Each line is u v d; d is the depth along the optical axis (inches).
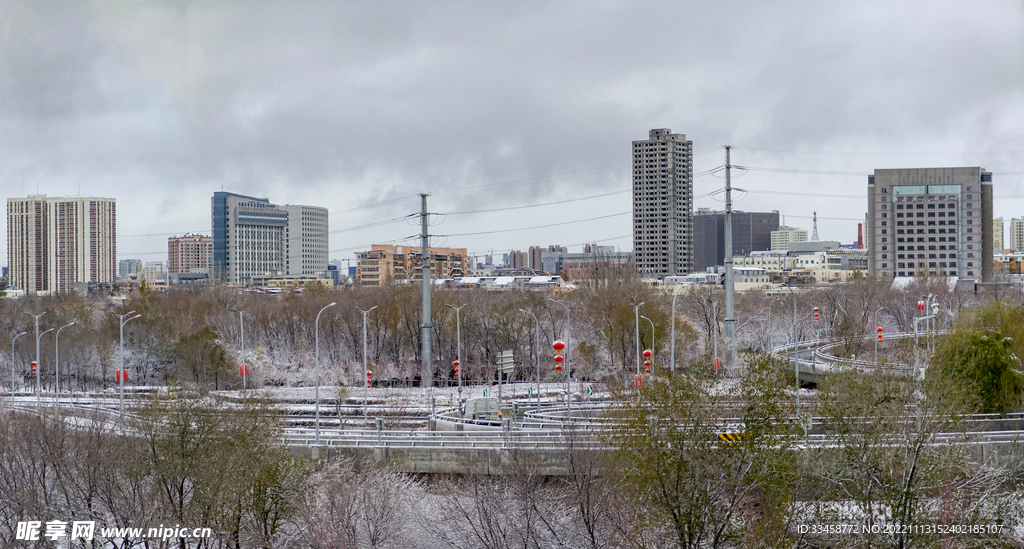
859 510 1557.6
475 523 1904.5
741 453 1475.1
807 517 1569.9
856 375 1699.1
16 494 1940.2
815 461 1593.3
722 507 1493.6
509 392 3964.1
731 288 3978.8
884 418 1558.8
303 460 1904.5
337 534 1792.6
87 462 1924.2
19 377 4813.0
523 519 1868.8
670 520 1481.3
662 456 1467.8
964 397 1774.1
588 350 4576.8
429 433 2450.8
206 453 1772.9
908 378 1683.1
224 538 1785.2
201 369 4343.0
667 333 4532.5
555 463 2012.8
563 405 3127.5
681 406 1485.0
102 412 2628.0
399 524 1876.2
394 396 3841.0
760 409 1491.1
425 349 4126.5
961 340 2706.7
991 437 2183.8
